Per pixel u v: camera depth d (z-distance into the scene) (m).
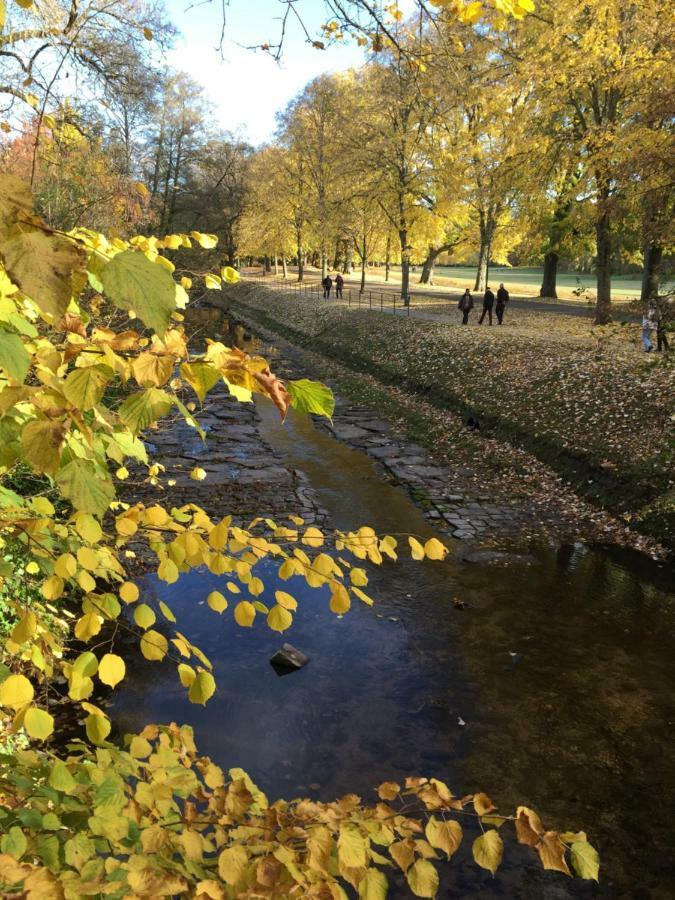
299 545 10.09
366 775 5.52
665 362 11.55
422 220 35.34
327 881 1.50
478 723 6.30
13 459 1.36
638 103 17.56
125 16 8.16
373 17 2.86
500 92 22.38
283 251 62.56
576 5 18.38
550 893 4.50
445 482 13.72
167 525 1.77
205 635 7.64
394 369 23.56
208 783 1.85
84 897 1.35
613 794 5.46
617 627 8.22
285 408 1.32
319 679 6.92
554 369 17.84
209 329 34.50
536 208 29.64
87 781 1.69
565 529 11.31
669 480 11.34
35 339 1.37
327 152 37.00
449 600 8.81
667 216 12.83
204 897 1.35
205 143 48.34
